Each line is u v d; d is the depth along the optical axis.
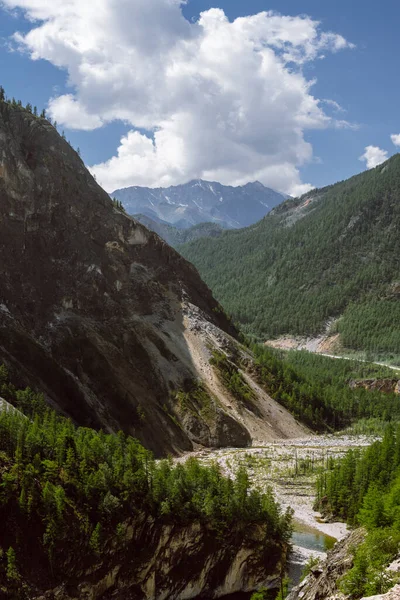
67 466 78.00
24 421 85.81
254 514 85.75
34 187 165.62
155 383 160.88
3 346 129.00
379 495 65.75
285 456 150.25
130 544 76.56
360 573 41.12
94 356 149.50
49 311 152.75
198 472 90.25
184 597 78.44
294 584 80.19
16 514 70.19
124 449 92.94
